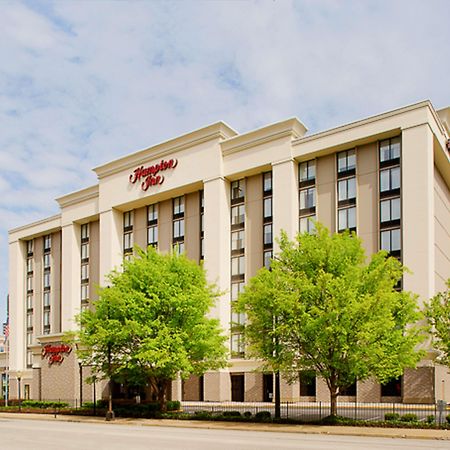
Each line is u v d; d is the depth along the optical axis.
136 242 59.53
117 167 60.12
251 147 49.69
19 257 75.50
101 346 36.25
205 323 34.72
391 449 18.27
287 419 28.89
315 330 25.94
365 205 43.66
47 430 29.42
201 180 52.31
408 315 28.09
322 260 28.03
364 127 43.44
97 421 34.59
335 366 26.23
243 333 30.08
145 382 37.16
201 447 19.75
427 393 36.19
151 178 56.50
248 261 49.81
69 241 66.31
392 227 42.00
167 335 32.59
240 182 51.78
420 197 39.75
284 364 27.30
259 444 20.33
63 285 66.06
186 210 55.53
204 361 36.00
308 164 47.53
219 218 50.44
